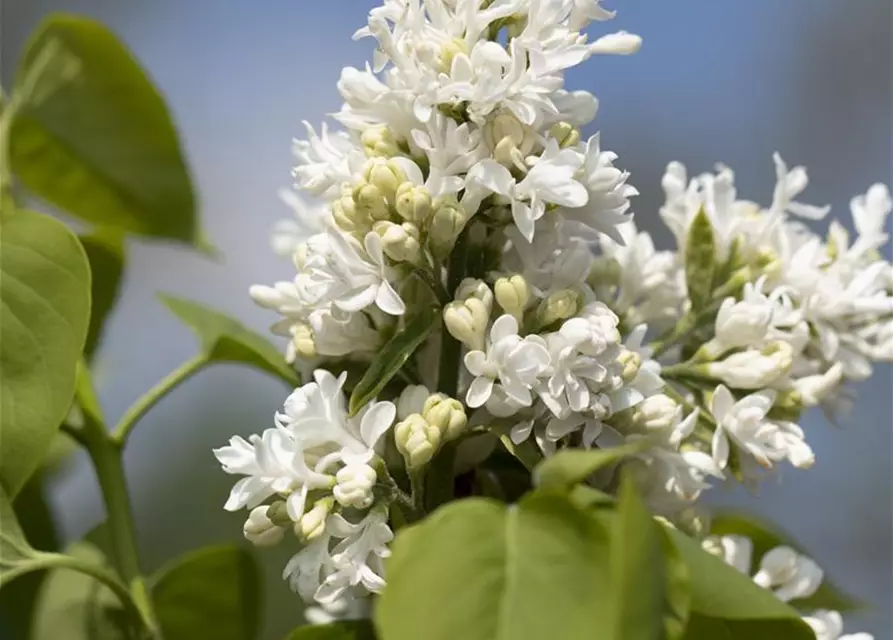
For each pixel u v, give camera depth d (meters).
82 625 0.81
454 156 0.66
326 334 0.68
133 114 0.87
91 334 0.85
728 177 0.72
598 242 0.72
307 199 0.80
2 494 0.70
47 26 0.84
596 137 0.67
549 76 0.66
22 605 0.82
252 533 0.66
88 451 0.77
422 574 0.60
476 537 0.61
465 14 0.67
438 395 0.66
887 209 0.72
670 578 0.61
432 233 0.66
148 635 0.75
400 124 0.67
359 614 0.73
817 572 0.70
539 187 0.66
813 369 0.71
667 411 0.67
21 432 0.69
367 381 0.66
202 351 0.78
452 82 0.66
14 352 0.69
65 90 0.86
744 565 0.70
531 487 0.70
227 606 0.81
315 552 0.65
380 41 0.66
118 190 0.88
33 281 0.70
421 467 0.66
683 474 0.68
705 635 0.63
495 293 0.66
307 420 0.66
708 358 0.70
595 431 0.66
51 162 0.88
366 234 0.66
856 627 1.24
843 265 0.72
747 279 0.71
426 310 0.67
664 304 0.72
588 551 0.61
